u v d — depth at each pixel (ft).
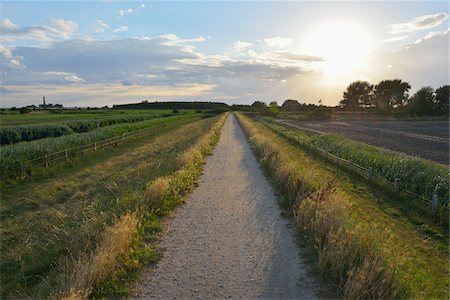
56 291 16.93
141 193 34.19
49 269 21.27
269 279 19.29
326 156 63.72
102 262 18.71
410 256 22.63
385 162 46.60
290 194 35.24
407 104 277.64
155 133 141.59
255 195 38.06
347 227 22.76
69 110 377.50
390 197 37.45
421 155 69.97
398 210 33.19
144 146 95.04
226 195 38.29
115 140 97.66
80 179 51.85
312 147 73.92
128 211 26.86
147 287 18.57
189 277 19.61
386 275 17.12
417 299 16.39
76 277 17.49
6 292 19.19
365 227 22.77
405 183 38.78
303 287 18.39
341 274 18.28
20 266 22.52
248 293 17.88
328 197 28.37
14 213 36.35
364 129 155.84
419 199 34.96
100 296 17.70
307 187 34.09
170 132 147.84
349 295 16.51
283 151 65.00
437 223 29.19
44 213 34.53
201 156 63.16
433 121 229.86
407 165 41.98
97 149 84.28
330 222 22.76
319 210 25.57
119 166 63.00
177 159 53.78
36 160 58.90
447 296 17.65
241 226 28.02
